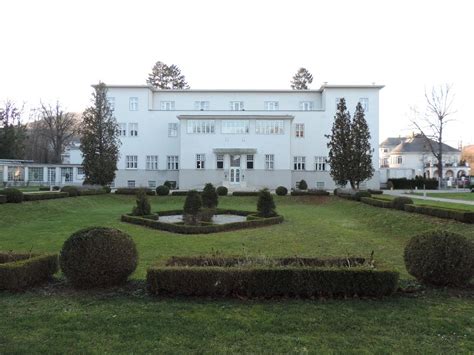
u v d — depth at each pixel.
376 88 51.03
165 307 6.35
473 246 7.44
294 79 79.38
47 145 87.12
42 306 6.40
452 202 26.33
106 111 39.31
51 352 4.78
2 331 5.39
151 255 11.59
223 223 19.14
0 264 7.21
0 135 67.31
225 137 47.59
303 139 51.38
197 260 7.96
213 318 5.87
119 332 5.37
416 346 5.02
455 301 6.74
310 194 36.78
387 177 66.19
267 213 20.95
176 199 35.44
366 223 20.23
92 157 37.97
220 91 53.94
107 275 7.15
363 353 4.81
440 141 59.00
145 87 51.84
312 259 8.07
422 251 7.47
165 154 51.88
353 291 6.84
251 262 7.76
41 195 26.77
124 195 36.72
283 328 5.54
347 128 35.66
